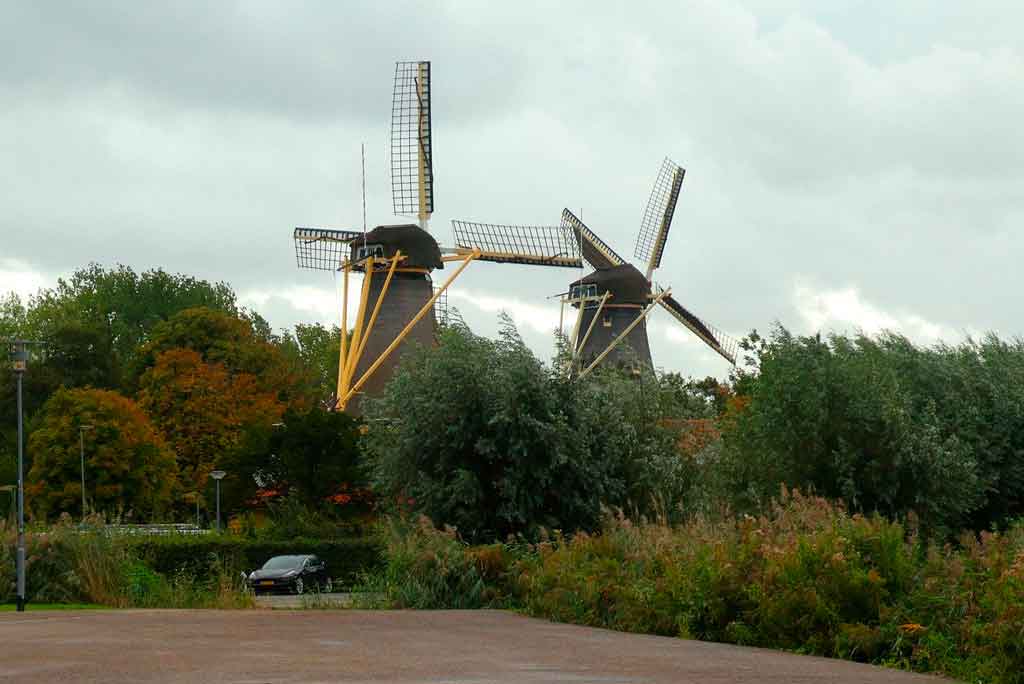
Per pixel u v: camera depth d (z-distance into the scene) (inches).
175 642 714.8
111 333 4461.1
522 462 1208.2
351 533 2078.0
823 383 1127.6
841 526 774.5
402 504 1267.2
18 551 1120.8
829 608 693.9
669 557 885.2
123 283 4763.8
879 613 681.0
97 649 666.2
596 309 3718.0
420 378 1275.8
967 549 730.2
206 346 3599.9
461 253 3272.6
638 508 1268.5
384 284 3127.5
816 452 1128.8
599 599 902.4
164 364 3371.1
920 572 710.5
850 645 661.3
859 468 1115.9
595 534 1121.4
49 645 692.7
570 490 1230.9
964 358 1306.6
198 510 3110.2
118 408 2962.6
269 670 555.2
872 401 1120.2
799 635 705.6
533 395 1227.2
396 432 1277.1
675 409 1449.3
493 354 1268.5
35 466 2888.8
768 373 1163.3
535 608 981.8
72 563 1216.8
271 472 2426.2
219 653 642.8
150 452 2977.4
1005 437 1221.1
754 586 754.2
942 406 1227.2
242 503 2431.1
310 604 1187.9
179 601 1222.9
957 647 608.7
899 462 1094.4
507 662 600.4
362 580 1298.0
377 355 3090.6
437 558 1116.5
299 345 4817.9
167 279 4835.1
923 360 1270.9
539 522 1216.2
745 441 1189.7
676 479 1302.9
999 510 1236.5
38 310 4276.6
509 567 1113.4
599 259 3828.7
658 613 823.7
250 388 3376.0
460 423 1217.4
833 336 1227.2
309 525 2071.9
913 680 553.3
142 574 1253.7
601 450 1269.7
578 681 516.4
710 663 610.9
